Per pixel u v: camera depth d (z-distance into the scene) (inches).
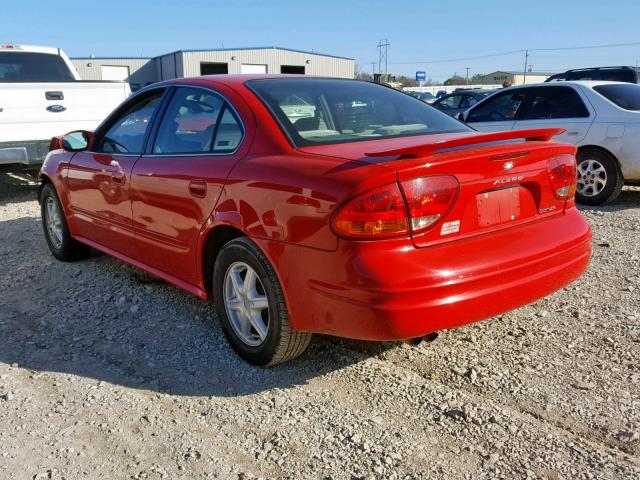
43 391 128.7
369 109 148.9
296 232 115.5
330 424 114.4
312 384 129.0
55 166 209.0
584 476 97.9
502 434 109.6
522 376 129.5
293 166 119.4
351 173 108.7
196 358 142.4
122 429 114.4
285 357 130.4
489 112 351.9
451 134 142.6
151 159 159.9
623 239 235.1
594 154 302.0
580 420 113.1
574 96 312.3
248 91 142.9
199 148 147.1
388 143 129.1
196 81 157.2
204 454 106.5
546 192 127.9
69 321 165.3
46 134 328.2
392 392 124.9
